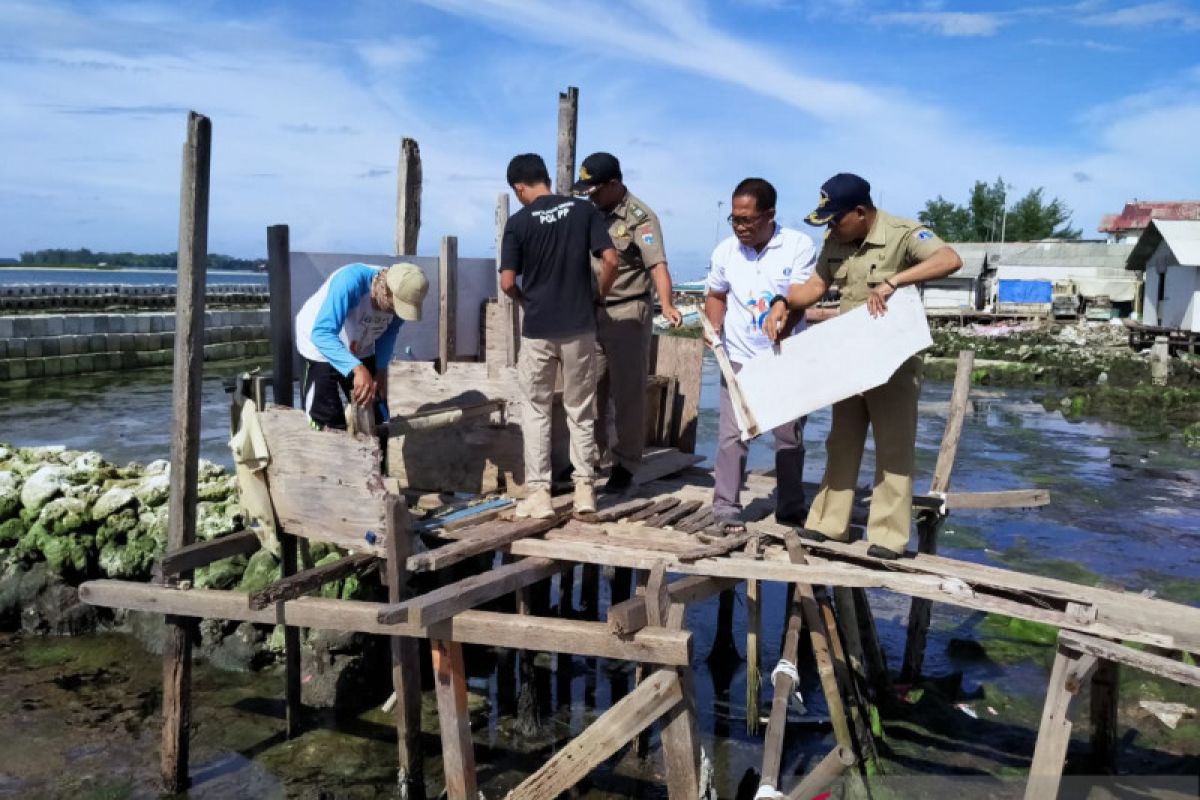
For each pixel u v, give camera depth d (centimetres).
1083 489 1376
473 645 748
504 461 639
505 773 586
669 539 536
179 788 558
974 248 4794
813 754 604
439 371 671
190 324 564
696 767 458
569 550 522
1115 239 5353
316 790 560
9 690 674
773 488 688
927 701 675
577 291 539
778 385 513
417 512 592
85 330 2750
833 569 486
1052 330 4012
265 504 581
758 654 602
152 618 754
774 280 546
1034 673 727
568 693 700
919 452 1678
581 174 593
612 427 689
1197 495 1341
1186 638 421
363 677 677
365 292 566
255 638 716
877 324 478
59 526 786
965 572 487
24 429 1759
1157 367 2595
